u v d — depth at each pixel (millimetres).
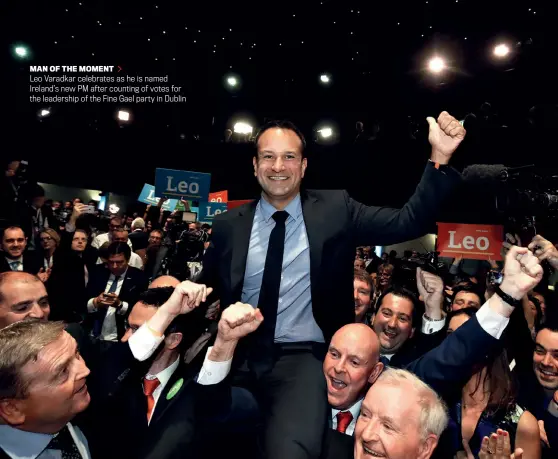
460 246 4832
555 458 2328
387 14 11578
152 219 11188
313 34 13016
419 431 1665
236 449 1987
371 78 13453
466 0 10023
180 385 2266
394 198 12734
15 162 6258
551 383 2852
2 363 1562
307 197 2254
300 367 2033
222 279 2195
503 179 4293
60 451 1741
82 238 6184
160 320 2035
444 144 2053
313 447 1771
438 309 3098
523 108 9242
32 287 2482
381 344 3193
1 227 5578
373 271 7570
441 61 10367
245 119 15805
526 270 1844
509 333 3275
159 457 1917
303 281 2137
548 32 8781
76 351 1726
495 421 2273
